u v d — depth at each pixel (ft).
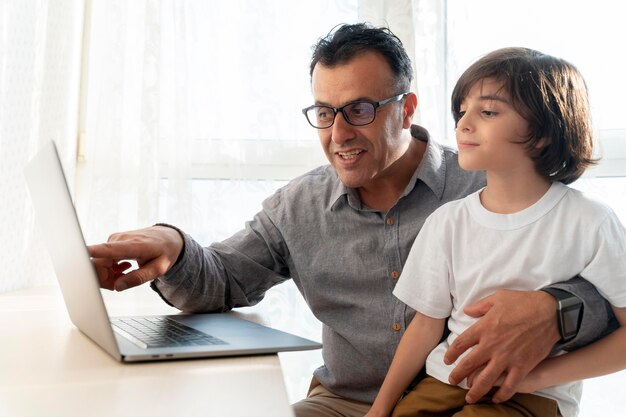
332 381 4.65
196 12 6.27
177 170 6.12
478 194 3.97
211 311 4.25
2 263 5.38
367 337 4.46
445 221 3.96
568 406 3.58
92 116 6.38
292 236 4.68
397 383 3.89
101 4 6.35
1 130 5.38
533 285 3.59
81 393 2.27
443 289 3.91
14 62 5.53
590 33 5.88
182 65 6.12
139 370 2.60
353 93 4.33
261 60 6.28
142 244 3.64
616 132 5.85
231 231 6.28
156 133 6.07
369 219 4.53
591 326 3.37
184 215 6.10
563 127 3.67
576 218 3.58
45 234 3.53
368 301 4.50
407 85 4.61
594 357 3.38
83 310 3.04
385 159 4.43
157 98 6.07
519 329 3.25
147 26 6.07
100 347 3.01
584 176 5.73
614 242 3.49
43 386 2.35
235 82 6.32
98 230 6.22
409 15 6.14
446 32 6.03
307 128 6.31
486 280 3.70
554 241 3.58
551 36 5.91
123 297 4.99
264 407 2.13
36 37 5.82
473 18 6.03
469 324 3.74
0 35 5.37
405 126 4.65
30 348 2.98
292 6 6.30
